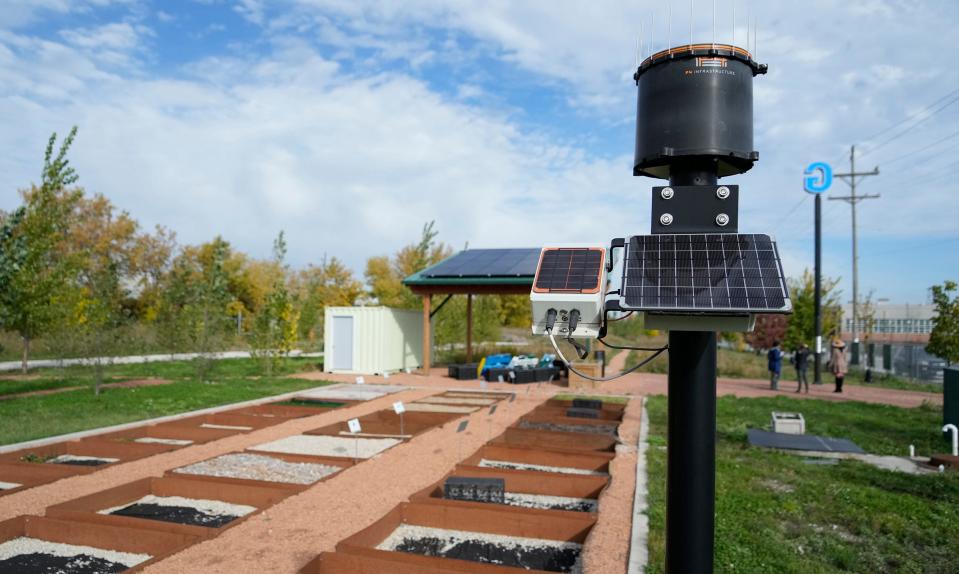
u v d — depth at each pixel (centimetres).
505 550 566
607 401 1552
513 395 1488
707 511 266
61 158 1731
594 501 721
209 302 2581
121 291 3244
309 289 4319
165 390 1576
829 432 1165
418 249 3694
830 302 3372
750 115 284
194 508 676
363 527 596
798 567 514
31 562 525
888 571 527
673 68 276
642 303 250
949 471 883
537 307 295
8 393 1492
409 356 2350
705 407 267
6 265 1617
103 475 776
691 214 272
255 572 490
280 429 1111
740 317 249
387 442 1006
